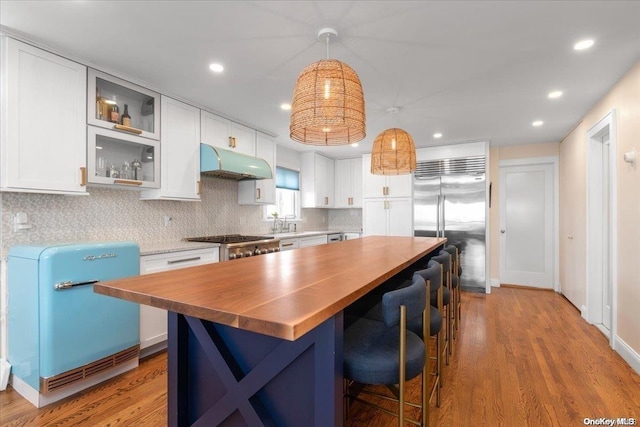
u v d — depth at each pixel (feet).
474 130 13.89
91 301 7.04
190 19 6.29
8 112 6.58
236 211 14.17
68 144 7.54
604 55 7.58
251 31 6.70
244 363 4.03
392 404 6.57
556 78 8.80
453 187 16.20
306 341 3.50
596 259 11.19
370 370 3.99
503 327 10.87
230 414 3.95
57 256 6.50
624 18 6.15
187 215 11.84
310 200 18.53
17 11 5.99
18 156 6.72
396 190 17.43
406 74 8.59
